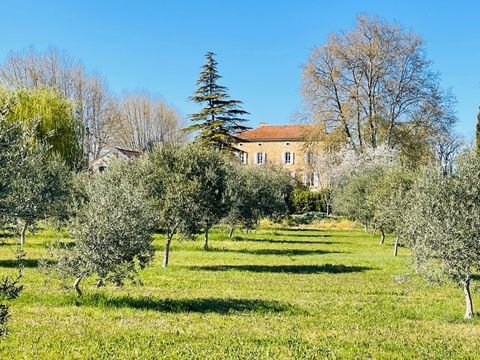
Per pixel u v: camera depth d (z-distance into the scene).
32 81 61.81
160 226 23.67
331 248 36.84
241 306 14.70
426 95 55.03
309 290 18.30
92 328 11.72
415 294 18.09
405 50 54.50
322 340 11.34
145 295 16.14
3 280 7.40
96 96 71.56
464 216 13.48
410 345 11.16
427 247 13.79
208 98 57.62
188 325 12.28
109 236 14.34
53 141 42.69
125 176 24.08
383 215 31.80
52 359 9.45
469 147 15.45
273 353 10.21
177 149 25.23
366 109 56.28
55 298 14.59
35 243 31.16
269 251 33.25
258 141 108.00
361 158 53.81
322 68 57.38
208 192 24.08
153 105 85.94
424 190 14.30
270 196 46.25
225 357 9.87
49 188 20.92
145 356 9.79
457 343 11.40
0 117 6.50
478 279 20.80
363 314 14.27
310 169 73.06
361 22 55.09
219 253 30.89
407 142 55.06
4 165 6.40
